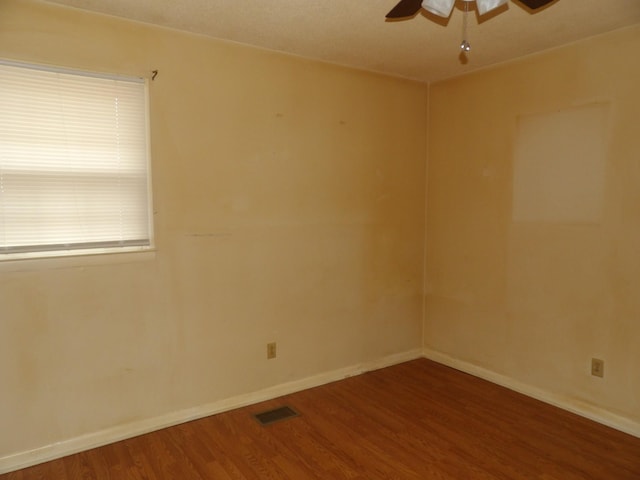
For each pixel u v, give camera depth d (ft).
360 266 11.51
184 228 8.89
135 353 8.55
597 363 9.11
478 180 11.25
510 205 10.55
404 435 8.66
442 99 12.06
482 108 11.03
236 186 9.43
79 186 7.90
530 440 8.46
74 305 7.92
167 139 8.59
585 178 9.14
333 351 11.21
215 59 8.98
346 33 8.74
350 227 11.24
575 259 9.39
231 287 9.54
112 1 7.35
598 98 8.86
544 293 9.98
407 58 10.25
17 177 7.41
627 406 8.71
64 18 7.53
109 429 8.39
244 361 9.84
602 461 7.77
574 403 9.54
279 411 9.64
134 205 8.43
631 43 8.36
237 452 8.07
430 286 12.69
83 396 8.10
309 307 10.71
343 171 11.00
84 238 8.02
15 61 7.22
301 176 10.32
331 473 7.47
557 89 9.52
